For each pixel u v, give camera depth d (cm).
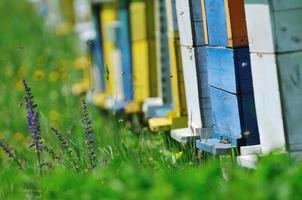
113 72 2384
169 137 1662
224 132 1432
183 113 1667
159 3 1852
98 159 1483
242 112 1376
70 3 3938
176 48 1662
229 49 1376
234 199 998
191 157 1459
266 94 1255
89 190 1117
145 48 2033
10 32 4316
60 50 3428
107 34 2464
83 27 3212
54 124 1941
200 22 1512
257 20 1246
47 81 2716
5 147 1520
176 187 1034
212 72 1445
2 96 2455
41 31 4191
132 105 2019
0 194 1445
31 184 1413
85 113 1477
